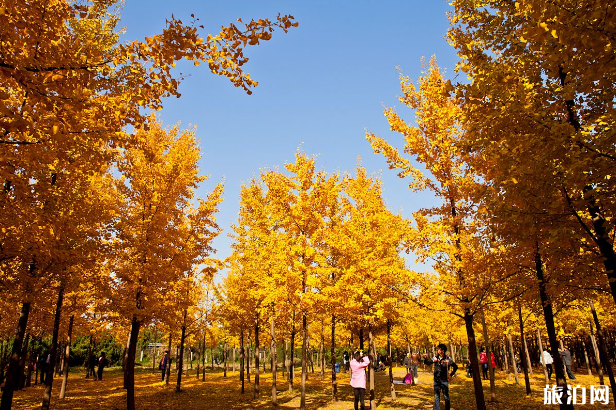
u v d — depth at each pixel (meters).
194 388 17.16
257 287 13.20
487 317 16.94
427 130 8.27
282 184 10.75
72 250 6.45
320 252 11.14
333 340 13.28
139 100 4.12
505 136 4.59
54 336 10.17
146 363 44.59
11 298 5.97
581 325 17.38
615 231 4.38
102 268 9.38
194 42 3.81
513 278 6.73
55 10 3.67
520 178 4.04
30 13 3.40
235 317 15.63
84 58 3.91
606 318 15.84
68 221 6.09
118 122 4.28
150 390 16.34
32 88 3.45
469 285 7.39
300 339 20.78
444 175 8.09
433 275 8.13
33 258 5.66
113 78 4.20
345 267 10.66
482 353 20.84
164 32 3.69
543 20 3.32
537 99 4.83
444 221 7.78
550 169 3.75
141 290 9.28
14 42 3.48
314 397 13.98
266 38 3.90
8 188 5.47
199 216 11.33
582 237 4.38
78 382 20.11
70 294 10.70
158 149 10.16
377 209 11.20
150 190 9.80
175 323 10.80
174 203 10.18
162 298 10.02
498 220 4.39
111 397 13.57
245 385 18.62
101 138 4.24
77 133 4.07
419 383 18.75
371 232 10.73
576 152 3.52
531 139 4.08
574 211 4.08
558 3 3.25
